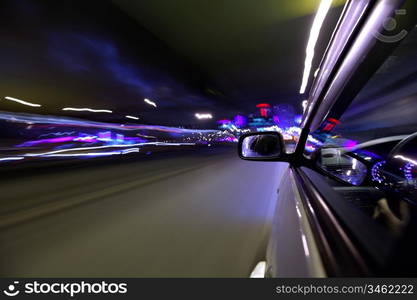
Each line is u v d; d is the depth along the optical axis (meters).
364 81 1.32
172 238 3.11
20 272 2.36
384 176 1.15
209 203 4.81
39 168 11.48
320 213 0.87
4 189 6.70
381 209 0.91
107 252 2.76
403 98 2.11
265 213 4.02
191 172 9.57
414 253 0.45
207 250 2.71
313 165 1.94
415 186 0.94
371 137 1.96
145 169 10.88
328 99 1.54
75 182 7.70
